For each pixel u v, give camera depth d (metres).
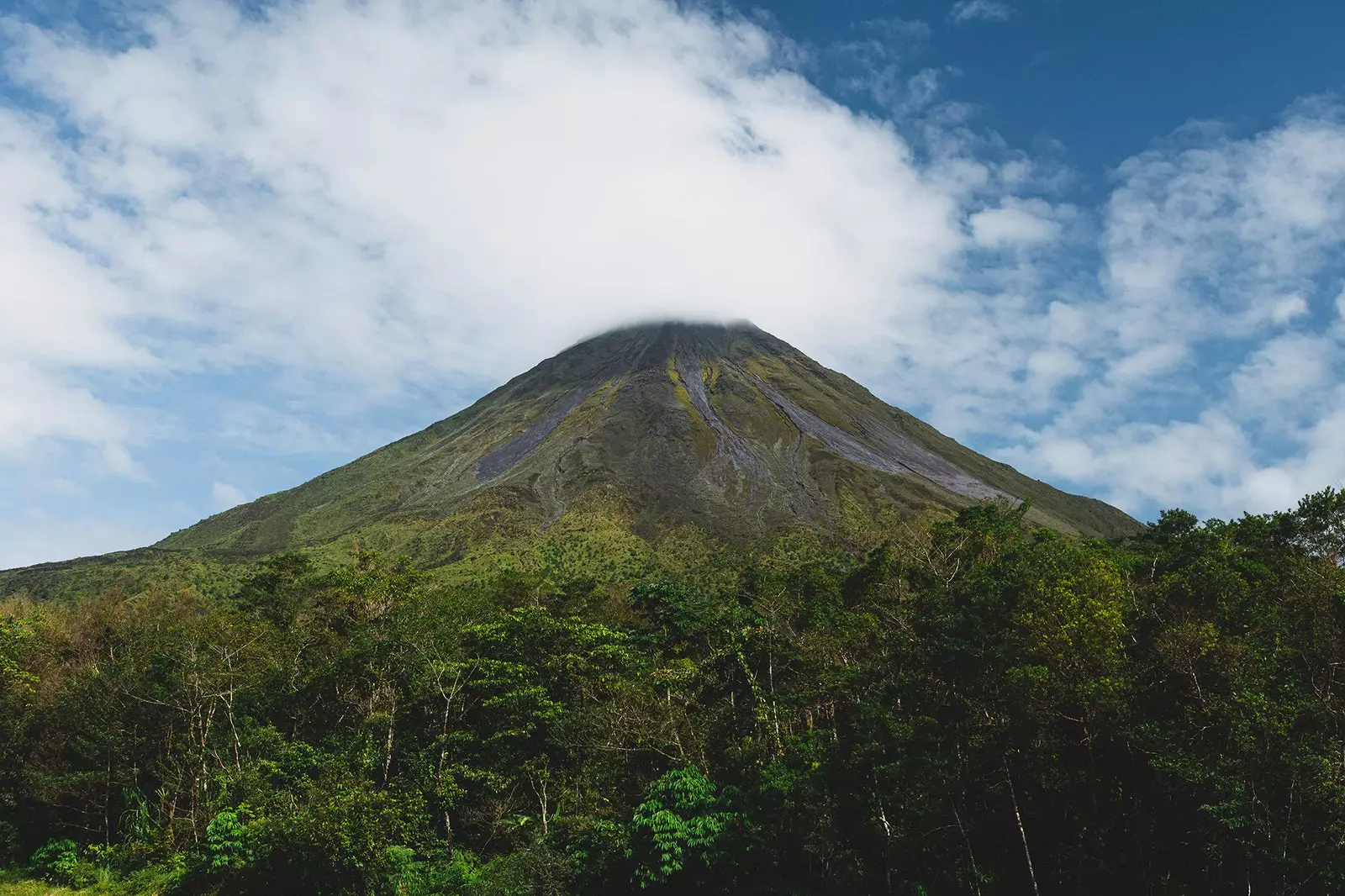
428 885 34.62
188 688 44.62
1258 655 27.83
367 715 42.62
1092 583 31.09
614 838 33.69
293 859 31.75
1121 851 28.17
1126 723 27.98
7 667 45.81
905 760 29.70
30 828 45.41
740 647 43.25
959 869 29.58
